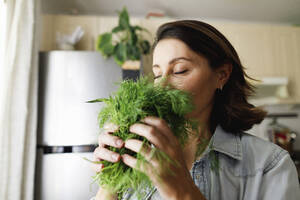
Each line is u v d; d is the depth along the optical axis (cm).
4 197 112
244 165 52
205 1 212
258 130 228
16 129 117
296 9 232
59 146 133
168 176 33
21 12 123
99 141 42
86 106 138
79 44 180
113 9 217
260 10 232
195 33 48
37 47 134
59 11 212
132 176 37
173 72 47
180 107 38
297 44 220
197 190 36
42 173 130
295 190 48
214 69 51
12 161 115
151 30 191
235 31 212
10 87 117
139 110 36
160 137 34
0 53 114
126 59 149
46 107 136
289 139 207
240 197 50
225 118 59
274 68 212
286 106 237
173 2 211
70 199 129
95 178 41
